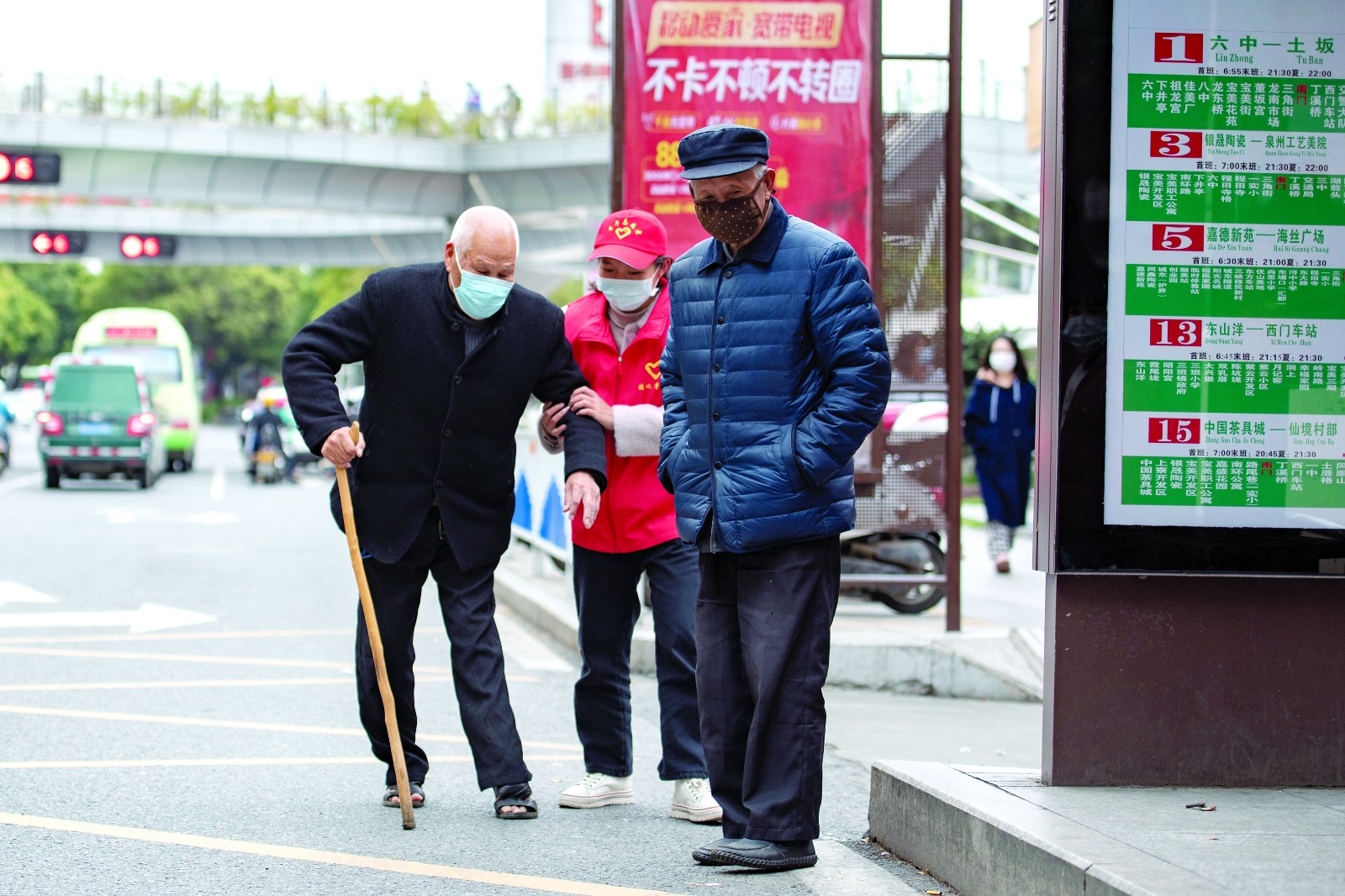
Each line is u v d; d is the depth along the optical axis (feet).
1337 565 18.04
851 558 40.37
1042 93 18.58
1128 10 18.01
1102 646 18.02
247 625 40.01
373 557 19.94
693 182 17.01
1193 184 18.10
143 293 322.96
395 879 17.06
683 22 33.68
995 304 70.79
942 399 33.73
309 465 130.82
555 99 144.77
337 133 141.28
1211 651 18.12
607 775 21.12
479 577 20.63
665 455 18.35
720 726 18.01
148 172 139.54
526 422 49.93
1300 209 18.16
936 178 33.76
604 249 20.08
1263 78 18.13
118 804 20.40
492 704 20.30
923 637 32.37
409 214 151.33
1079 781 17.93
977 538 73.61
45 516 76.74
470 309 19.49
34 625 38.93
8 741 24.53
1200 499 17.99
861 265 17.22
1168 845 15.01
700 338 17.74
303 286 333.01
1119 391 17.93
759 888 16.87
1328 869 14.08
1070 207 17.98
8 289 326.24
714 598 18.07
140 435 101.50
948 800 17.12
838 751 25.40
